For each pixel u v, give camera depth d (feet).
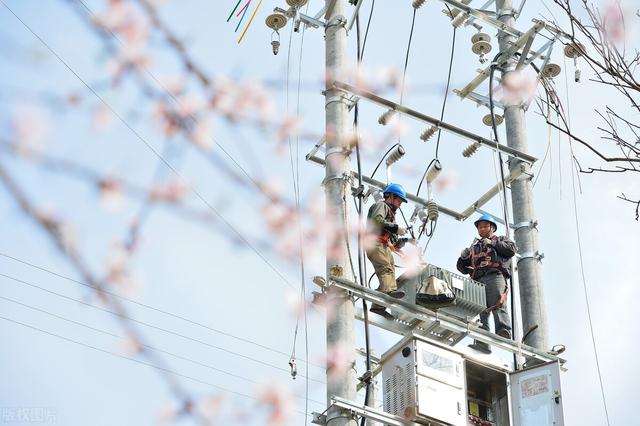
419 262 85.76
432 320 83.25
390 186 88.69
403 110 88.69
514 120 96.43
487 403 84.12
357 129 86.84
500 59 98.12
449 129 90.94
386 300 81.92
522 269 90.89
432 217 90.68
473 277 89.15
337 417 74.59
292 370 75.82
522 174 93.50
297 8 89.10
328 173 83.82
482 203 95.04
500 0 100.68
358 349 82.53
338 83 86.43
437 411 80.07
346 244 81.30
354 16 89.56
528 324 88.69
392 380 82.07
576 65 95.61
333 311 78.48
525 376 84.17
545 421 82.28
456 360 82.58
